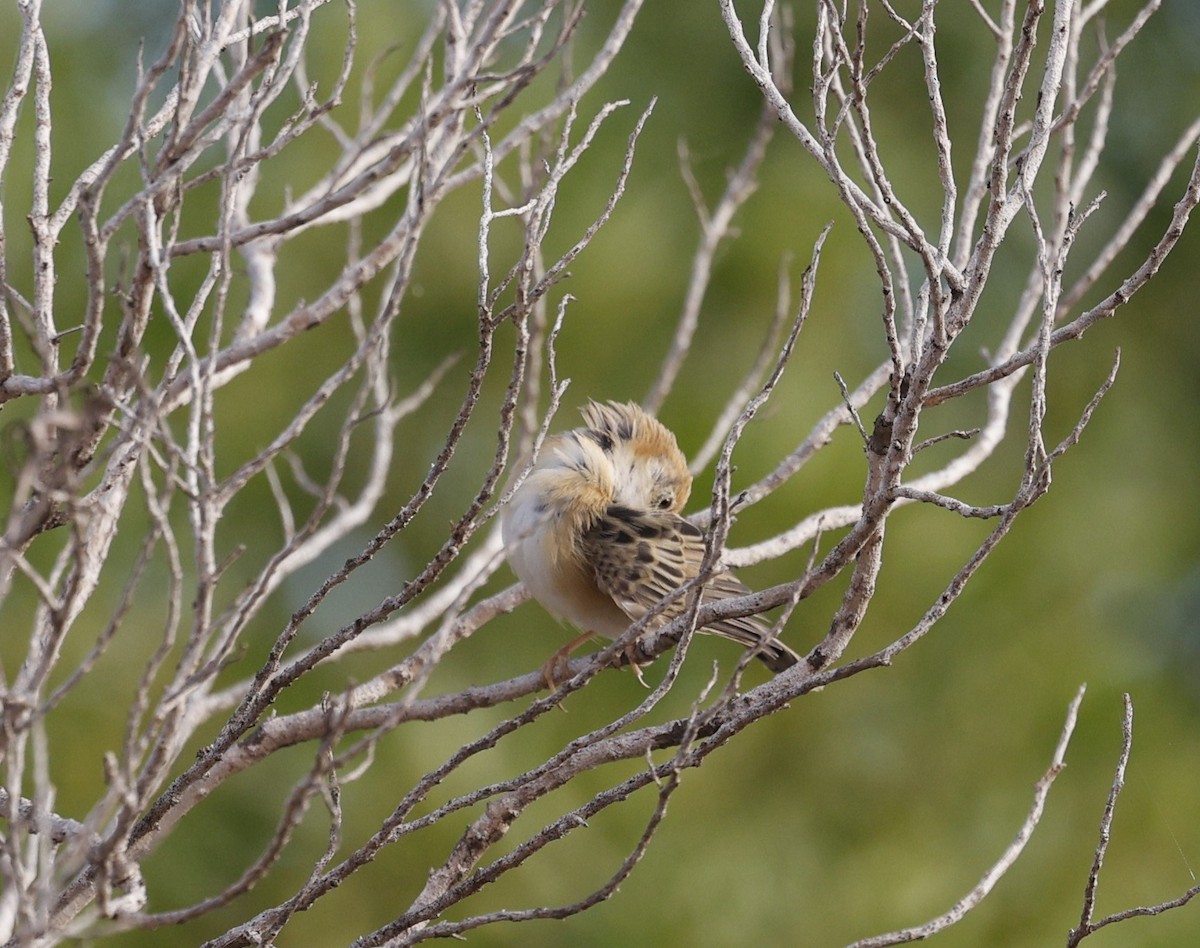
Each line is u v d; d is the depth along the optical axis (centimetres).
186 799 684
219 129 573
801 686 530
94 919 445
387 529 527
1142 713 1291
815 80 549
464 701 751
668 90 1337
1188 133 778
